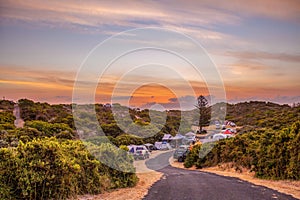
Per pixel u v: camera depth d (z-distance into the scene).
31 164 8.62
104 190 10.95
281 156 14.08
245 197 9.30
